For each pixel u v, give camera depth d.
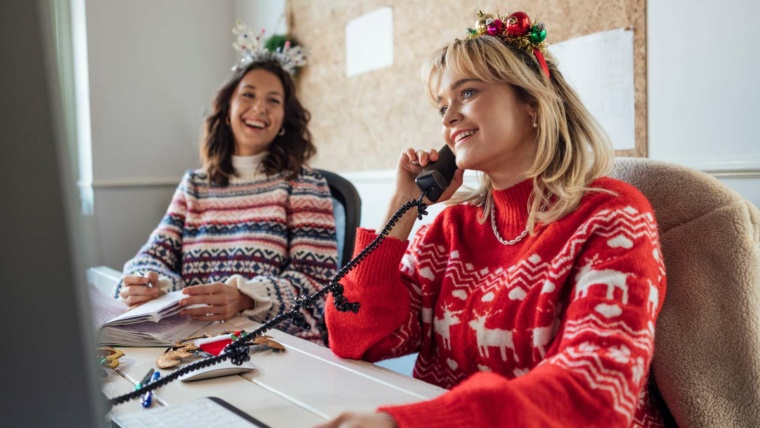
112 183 2.92
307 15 2.97
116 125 2.96
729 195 0.94
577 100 1.03
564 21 1.93
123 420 0.74
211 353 1.03
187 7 3.17
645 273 0.79
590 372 0.67
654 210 0.99
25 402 0.40
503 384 0.62
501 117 0.98
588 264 0.83
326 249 1.78
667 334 0.93
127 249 3.00
